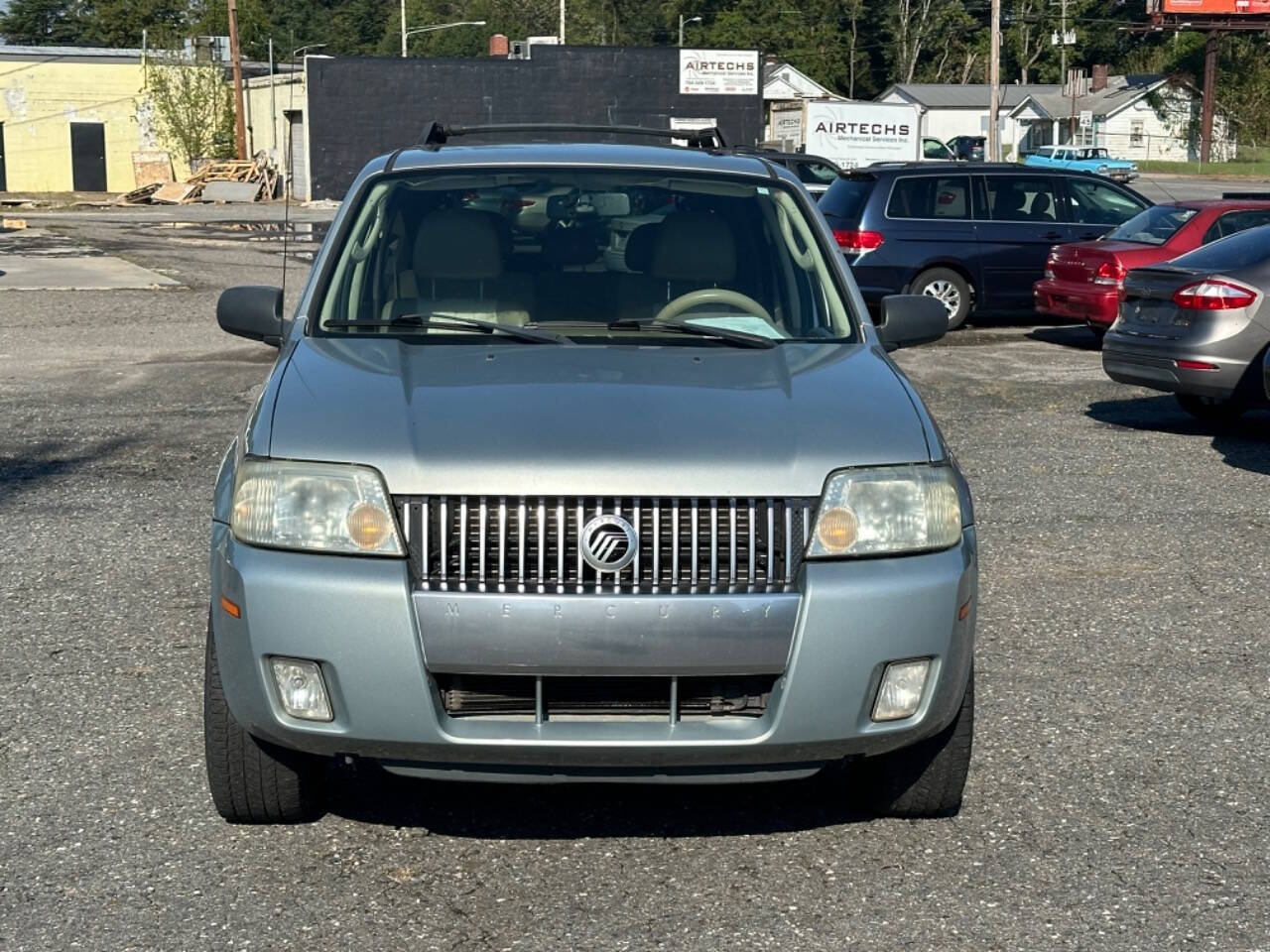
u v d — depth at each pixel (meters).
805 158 26.36
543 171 5.31
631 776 3.84
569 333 4.74
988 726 5.21
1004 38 104.50
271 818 4.29
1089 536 7.89
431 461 3.77
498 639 3.67
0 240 28.39
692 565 3.73
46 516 8.03
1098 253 14.86
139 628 6.16
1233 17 73.12
